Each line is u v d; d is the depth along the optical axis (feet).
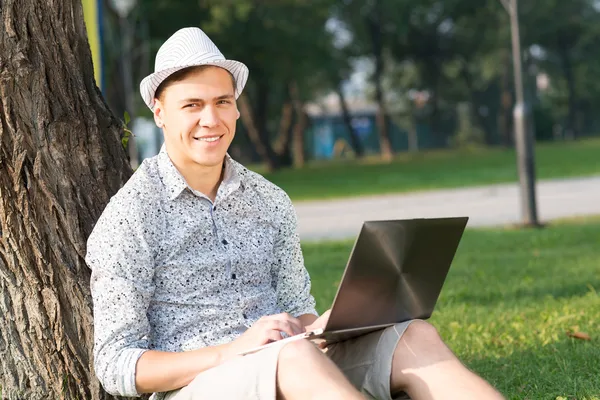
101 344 10.79
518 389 16.16
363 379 10.92
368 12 166.61
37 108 13.57
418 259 10.80
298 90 156.25
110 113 14.61
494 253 39.06
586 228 47.50
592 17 190.08
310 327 11.57
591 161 109.60
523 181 51.44
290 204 12.16
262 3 122.11
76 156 13.74
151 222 11.18
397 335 10.73
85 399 13.33
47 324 13.34
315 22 129.08
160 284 11.26
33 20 13.82
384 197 80.43
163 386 10.63
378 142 270.26
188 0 119.85
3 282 13.48
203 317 11.33
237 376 10.07
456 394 10.19
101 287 10.96
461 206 67.97
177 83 11.31
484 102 216.54
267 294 11.89
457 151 177.68
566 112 241.35
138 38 119.34
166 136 11.58
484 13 176.55
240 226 11.73
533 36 181.37
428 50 183.01
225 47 123.65
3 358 13.60
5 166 13.34
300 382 9.81
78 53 14.39
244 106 145.59
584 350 18.51
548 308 23.70
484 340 20.45
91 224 13.56
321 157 261.24
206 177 11.57
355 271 10.32
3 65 13.43
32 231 13.32
